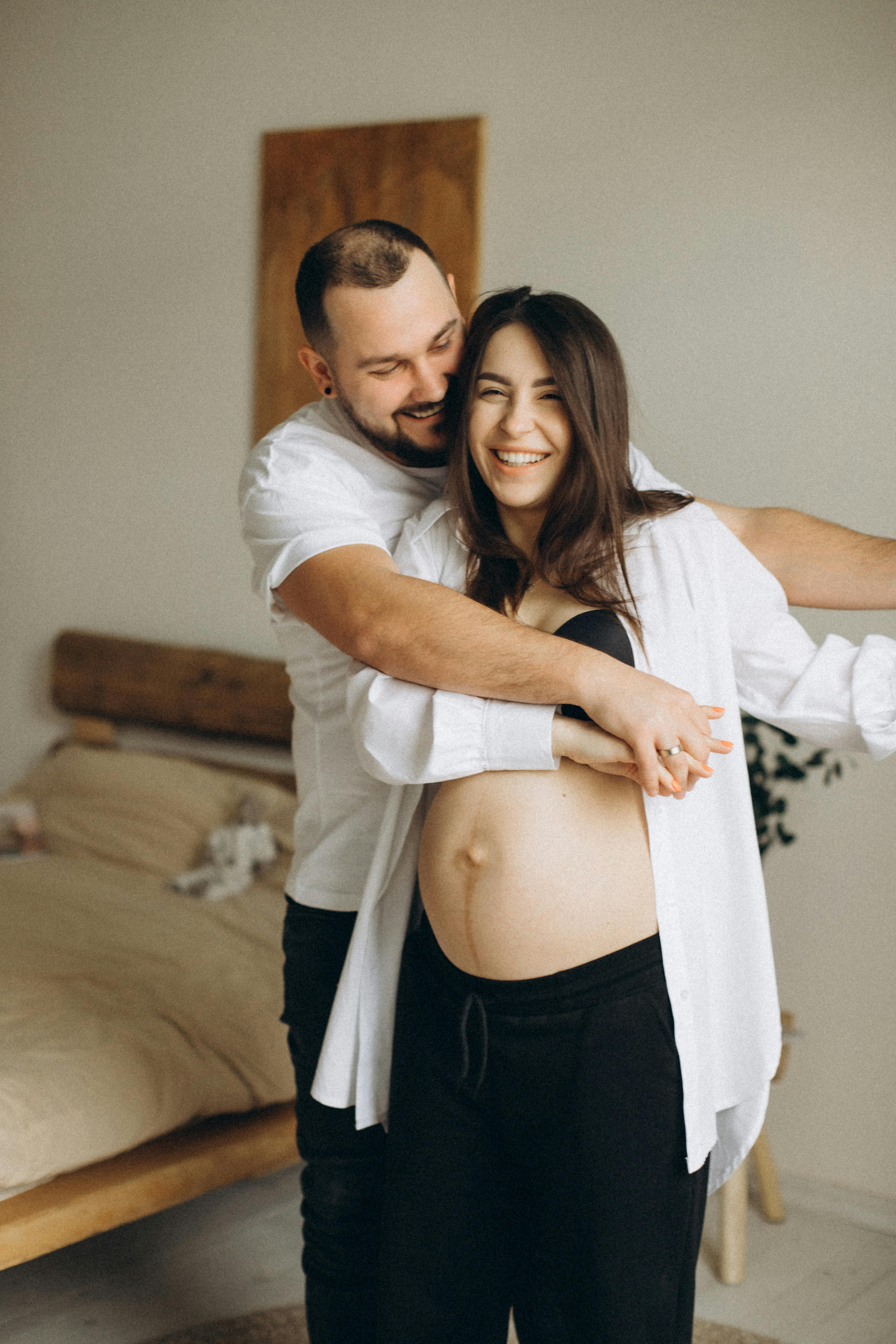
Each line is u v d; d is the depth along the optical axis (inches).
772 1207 108.1
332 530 57.6
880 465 105.0
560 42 117.9
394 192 127.6
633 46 114.0
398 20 127.3
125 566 152.3
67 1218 78.6
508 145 121.3
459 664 50.6
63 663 151.8
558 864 51.1
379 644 52.6
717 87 110.2
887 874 107.2
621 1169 50.9
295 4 134.0
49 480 157.6
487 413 55.1
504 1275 56.1
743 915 55.4
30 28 153.3
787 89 107.0
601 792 51.9
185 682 141.3
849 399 106.1
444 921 54.4
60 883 122.1
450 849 53.9
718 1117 58.3
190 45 141.6
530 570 57.6
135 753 144.7
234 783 135.0
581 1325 52.5
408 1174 55.4
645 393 115.7
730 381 111.4
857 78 104.0
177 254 144.9
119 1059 86.7
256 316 139.4
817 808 110.0
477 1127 54.4
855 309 105.3
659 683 48.0
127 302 149.2
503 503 56.5
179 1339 86.6
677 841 53.4
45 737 160.9
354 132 129.6
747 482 111.3
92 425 153.4
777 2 107.0
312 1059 67.3
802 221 107.1
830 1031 110.6
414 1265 55.0
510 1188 55.6
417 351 58.7
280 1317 90.0
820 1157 111.4
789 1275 98.9
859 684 52.8
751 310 110.0
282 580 59.0
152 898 120.1
